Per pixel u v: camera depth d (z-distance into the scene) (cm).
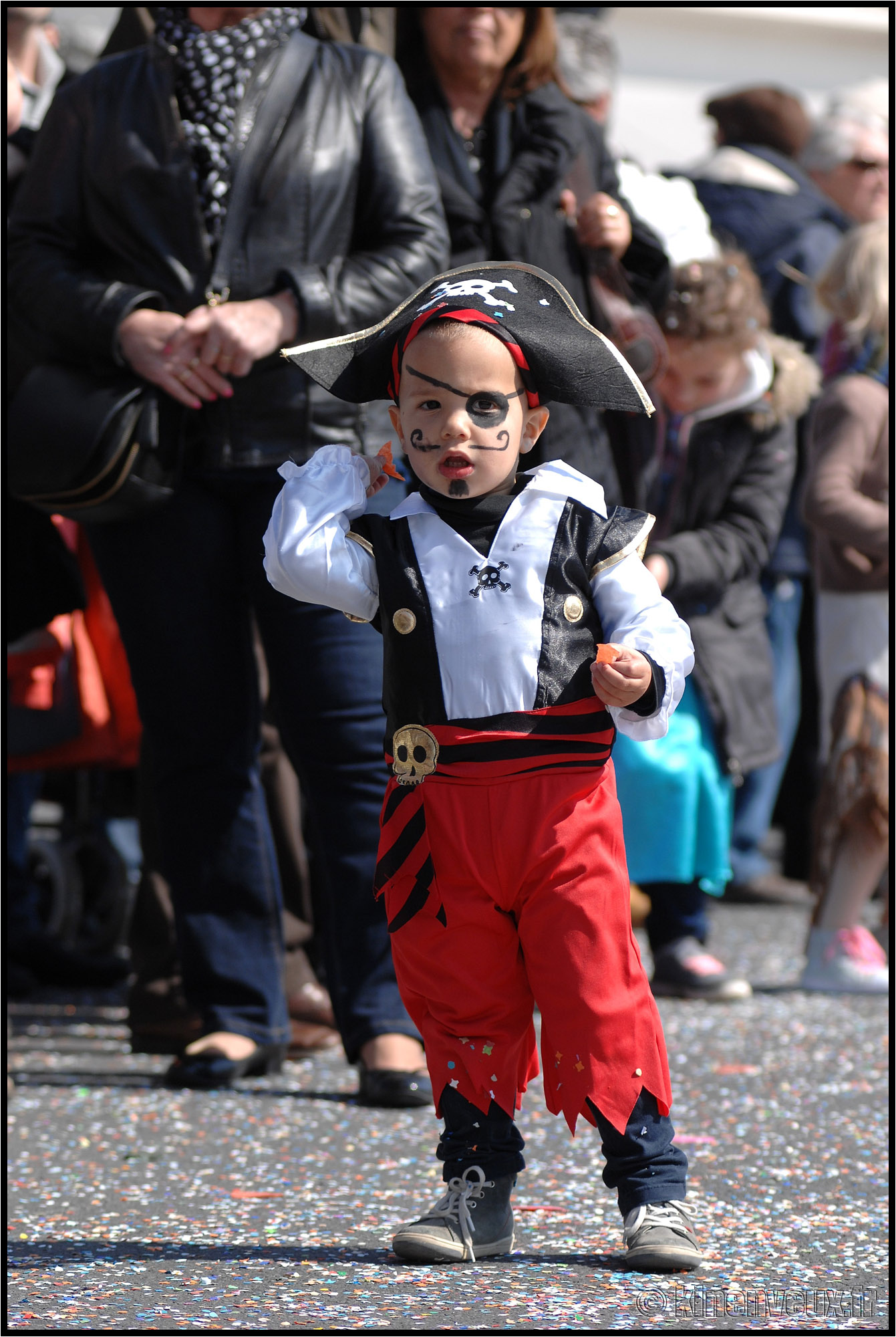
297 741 1196
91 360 1173
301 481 832
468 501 814
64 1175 954
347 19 1376
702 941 1623
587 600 805
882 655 1625
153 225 1189
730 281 1545
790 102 2392
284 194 1184
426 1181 943
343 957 1184
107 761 1625
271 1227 848
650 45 3741
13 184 1488
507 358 808
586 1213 878
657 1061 790
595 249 1438
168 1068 1277
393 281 1177
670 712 802
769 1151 1005
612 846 797
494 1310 708
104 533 1209
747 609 1627
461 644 791
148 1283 748
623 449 1470
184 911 1242
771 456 1623
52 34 1816
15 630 1484
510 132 1455
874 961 1630
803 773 2409
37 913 1814
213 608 1202
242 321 1120
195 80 1203
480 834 785
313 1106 1142
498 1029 800
